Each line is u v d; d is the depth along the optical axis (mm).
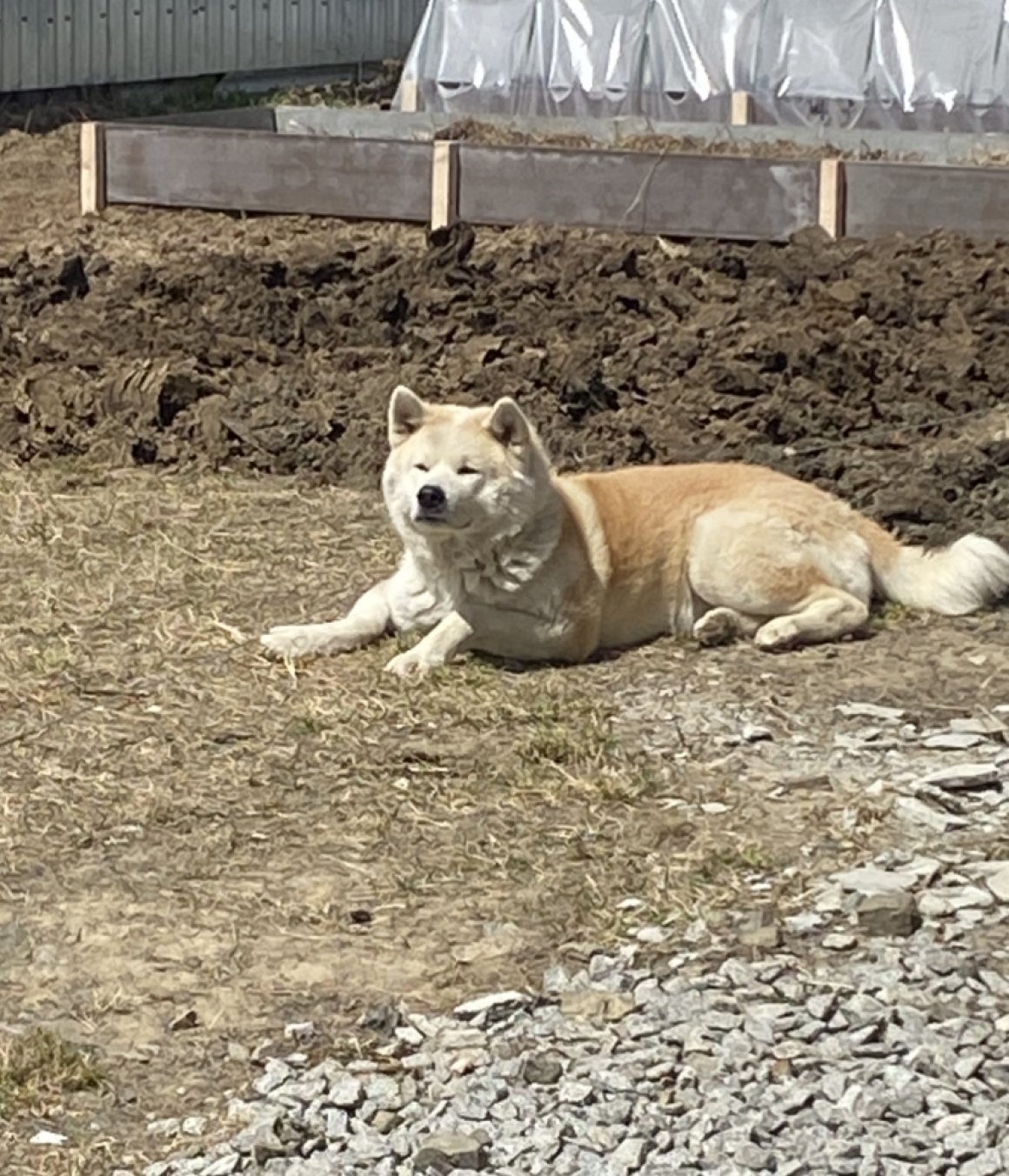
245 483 7918
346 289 9023
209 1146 4375
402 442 6914
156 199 10250
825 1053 4707
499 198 9789
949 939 5273
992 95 12086
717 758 6441
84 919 5367
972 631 7078
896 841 5871
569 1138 4379
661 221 9609
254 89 14117
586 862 5723
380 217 10000
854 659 6957
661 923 5359
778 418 8008
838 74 12336
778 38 12453
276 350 8594
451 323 8727
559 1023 4852
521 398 8203
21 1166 4316
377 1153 4344
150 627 7062
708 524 7016
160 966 5145
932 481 7633
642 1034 4797
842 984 5008
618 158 9641
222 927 5340
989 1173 4246
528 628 6895
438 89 12984
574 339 8594
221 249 9758
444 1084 4598
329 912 5410
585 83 12734
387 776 6258
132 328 8688
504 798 6117
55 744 6473
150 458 8062
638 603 7004
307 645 6938
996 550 7133
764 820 6000
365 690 6785
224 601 7203
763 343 8344
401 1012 4895
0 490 7832
